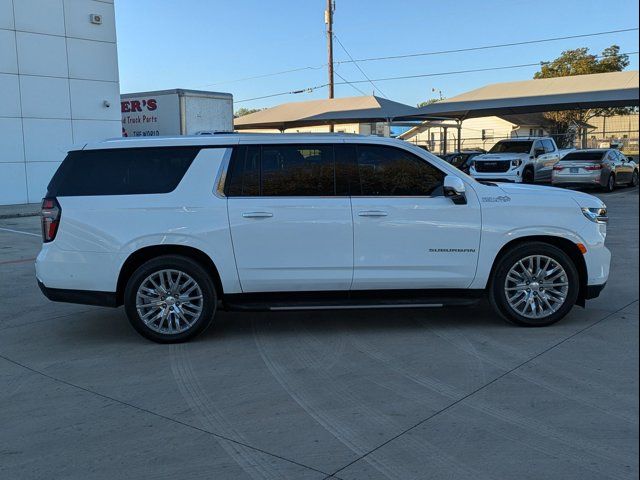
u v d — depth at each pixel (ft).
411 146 20.33
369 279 19.90
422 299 20.33
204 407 14.75
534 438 12.75
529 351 18.22
